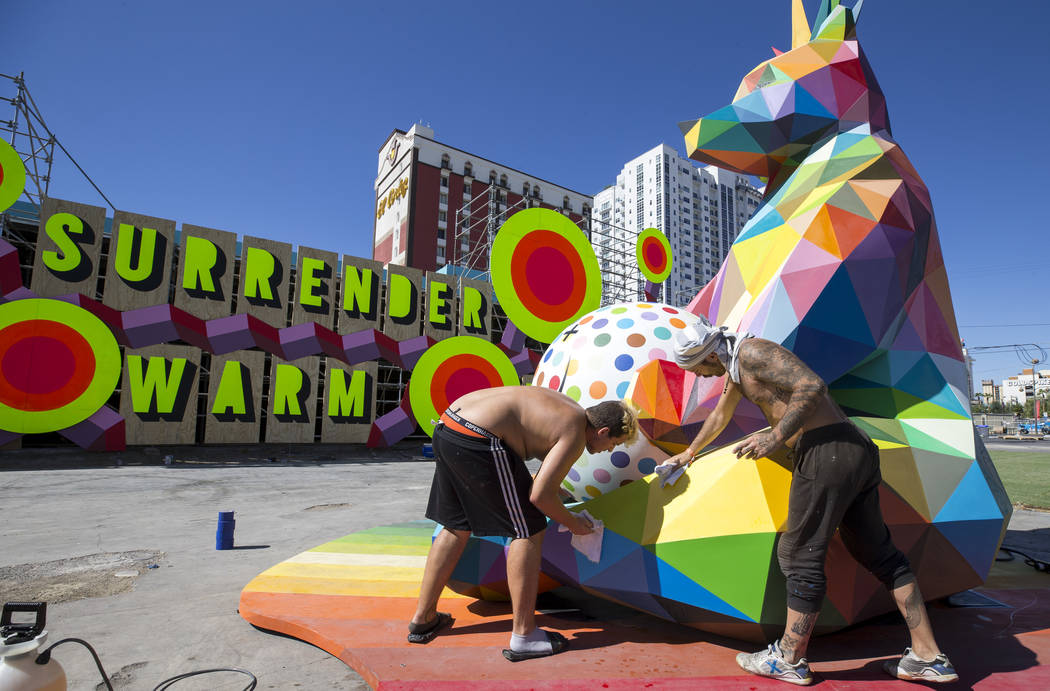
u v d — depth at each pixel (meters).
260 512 6.29
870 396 2.77
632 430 2.24
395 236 52.25
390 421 16.88
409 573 3.19
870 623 2.45
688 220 88.75
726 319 3.03
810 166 3.08
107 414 12.60
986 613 2.62
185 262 14.62
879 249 2.69
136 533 4.99
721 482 2.10
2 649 1.34
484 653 2.08
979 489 2.26
